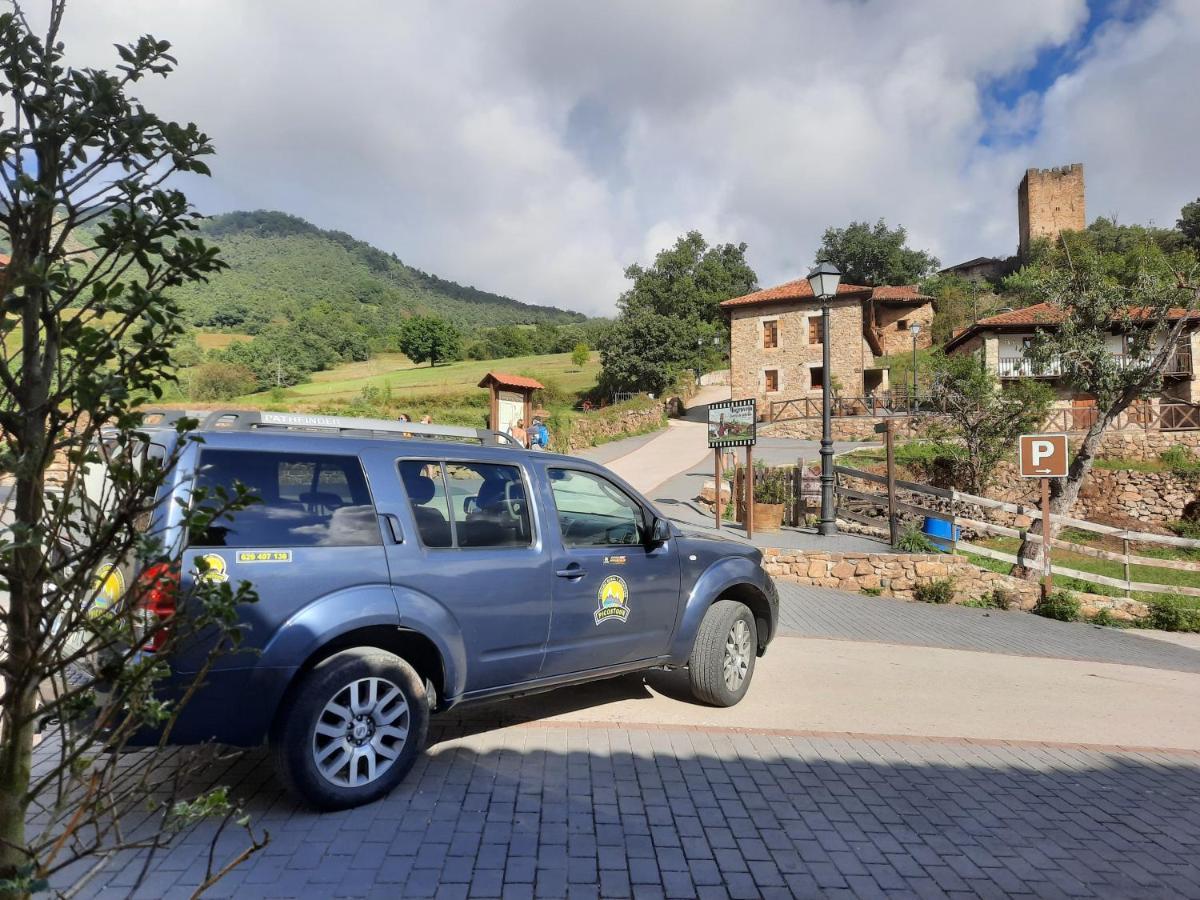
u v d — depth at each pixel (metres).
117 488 1.65
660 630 5.35
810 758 4.81
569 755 4.66
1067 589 12.16
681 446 31.22
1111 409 13.08
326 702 3.66
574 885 3.16
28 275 1.41
